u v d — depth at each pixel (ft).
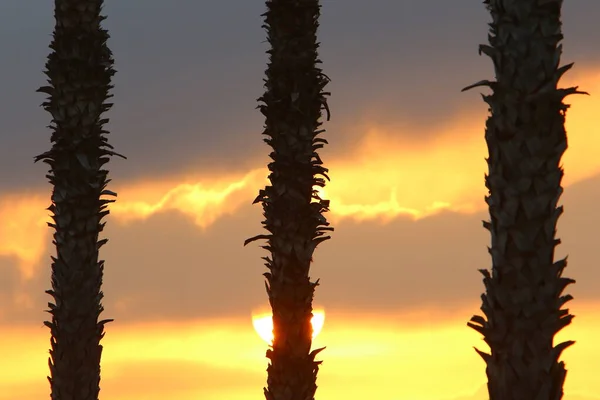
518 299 95.91
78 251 147.84
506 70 96.58
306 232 145.07
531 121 95.71
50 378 148.77
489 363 97.71
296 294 145.07
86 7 147.84
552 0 95.91
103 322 150.41
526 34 96.07
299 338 144.77
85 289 148.36
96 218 149.48
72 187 147.33
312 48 146.61
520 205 95.91
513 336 96.07
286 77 145.69
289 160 145.18
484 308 98.48
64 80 147.02
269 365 146.10
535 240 95.81
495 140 97.50
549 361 96.17
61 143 146.82
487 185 98.63
